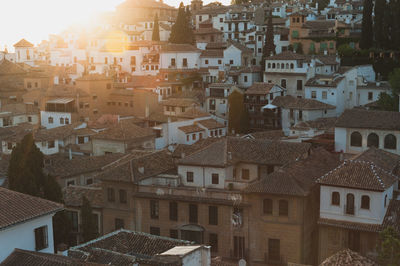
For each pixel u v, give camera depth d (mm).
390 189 52375
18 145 55000
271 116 107875
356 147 70875
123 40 141500
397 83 90062
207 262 34469
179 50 136250
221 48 144375
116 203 61094
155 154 67125
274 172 55125
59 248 38562
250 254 54688
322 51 126750
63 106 109562
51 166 73062
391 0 116250
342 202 51250
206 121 99438
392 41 117000
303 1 174500
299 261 52406
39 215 34344
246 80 122938
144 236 44906
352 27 129000
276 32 135000
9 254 32594
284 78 114625
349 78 106688
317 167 59500
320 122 92312
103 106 118812
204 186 60031
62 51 155750
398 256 35219
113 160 76938
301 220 51969
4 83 130375
